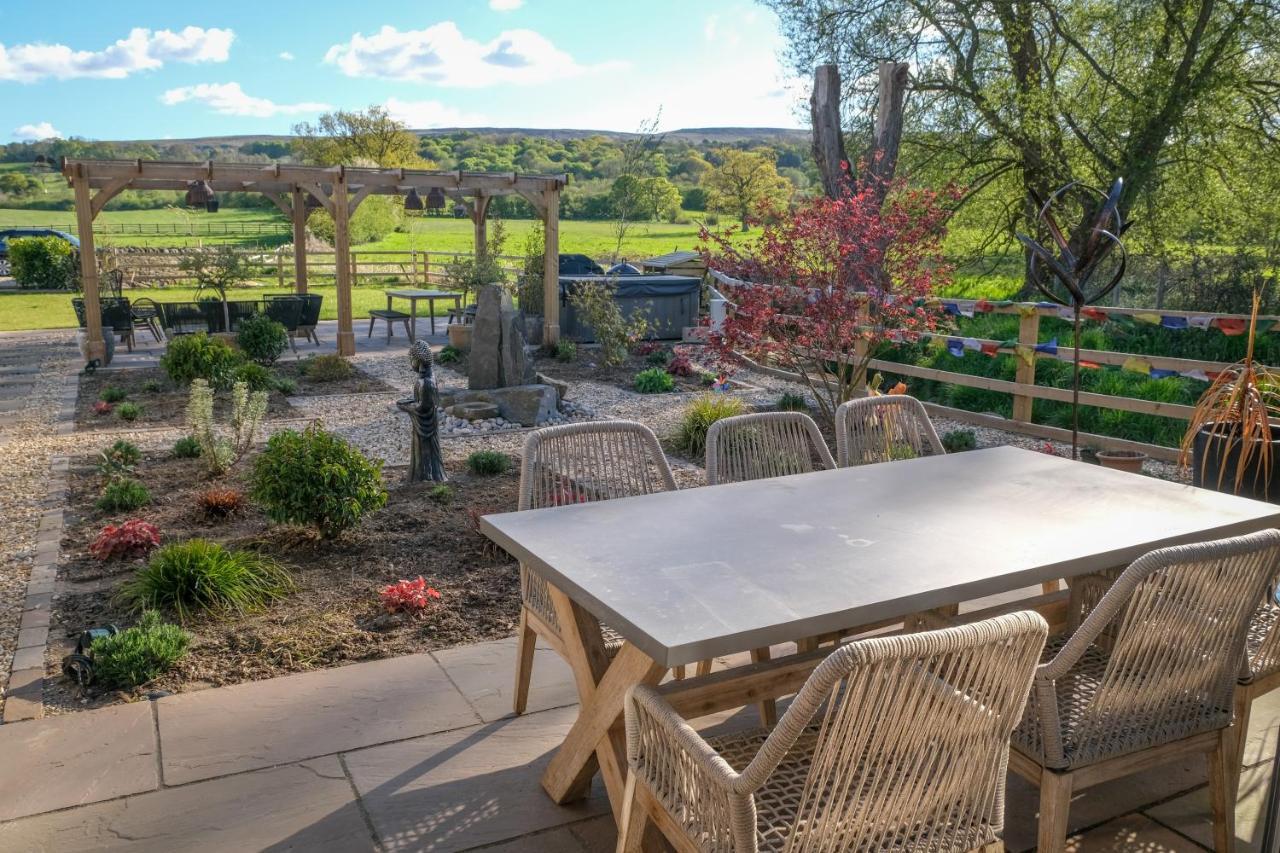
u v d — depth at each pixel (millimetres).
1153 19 12453
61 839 2477
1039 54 13531
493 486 6238
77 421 8531
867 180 10578
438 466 6312
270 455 4914
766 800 1918
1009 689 1767
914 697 1646
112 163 11703
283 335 11883
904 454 3939
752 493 2953
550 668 3545
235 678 3465
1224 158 12633
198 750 2932
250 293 22656
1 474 6555
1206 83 11984
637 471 3396
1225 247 13469
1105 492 2986
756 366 11742
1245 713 2445
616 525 2598
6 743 2963
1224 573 2080
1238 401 4801
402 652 3697
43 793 2688
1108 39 13234
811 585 2117
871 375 10305
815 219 7395
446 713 3189
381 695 3316
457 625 3951
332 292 23891
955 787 1810
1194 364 6660
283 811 2611
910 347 10242
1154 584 1991
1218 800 2357
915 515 2701
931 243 7641
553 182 13219
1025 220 14211
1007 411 8859
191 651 3688
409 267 28984
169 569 4117
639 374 10570
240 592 4125
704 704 2354
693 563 2271
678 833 1888
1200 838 2518
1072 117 13375
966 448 7312
